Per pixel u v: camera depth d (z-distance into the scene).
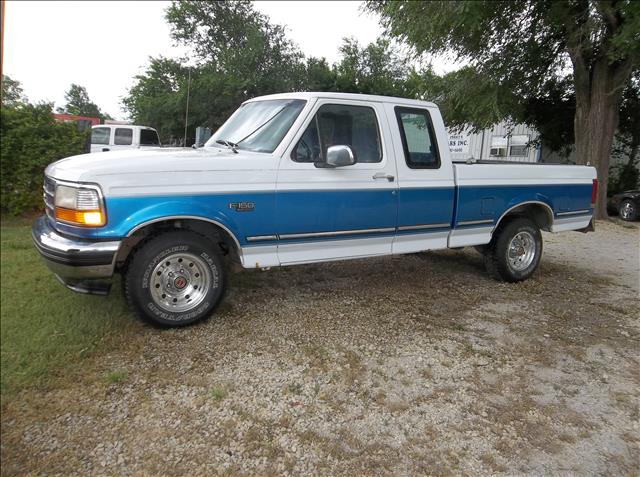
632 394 3.42
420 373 3.59
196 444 2.71
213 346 3.85
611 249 8.61
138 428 2.82
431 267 6.54
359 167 4.62
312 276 5.90
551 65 14.50
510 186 5.61
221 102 24.12
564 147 17.50
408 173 4.91
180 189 3.85
